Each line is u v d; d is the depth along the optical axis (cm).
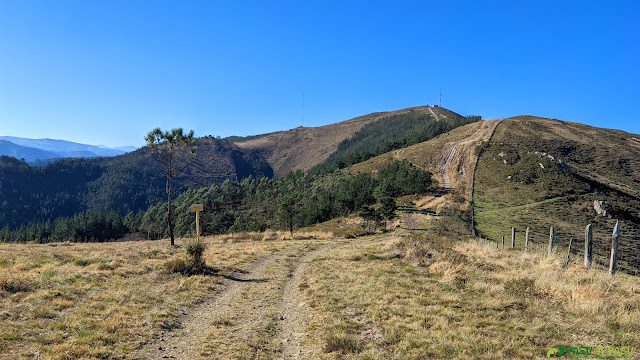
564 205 5778
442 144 11131
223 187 13512
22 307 893
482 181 7694
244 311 1034
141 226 11556
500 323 812
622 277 1263
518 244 3469
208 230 8788
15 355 642
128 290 1143
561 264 1407
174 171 2605
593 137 11600
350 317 926
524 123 12862
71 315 876
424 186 7431
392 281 1252
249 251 2203
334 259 1870
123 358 683
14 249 2094
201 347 750
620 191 7112
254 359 698
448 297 1032
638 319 798
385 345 737
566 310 884
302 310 1031
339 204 6638
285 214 4197
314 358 703
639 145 11369
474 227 4450
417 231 4091
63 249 2227
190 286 1266
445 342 711
